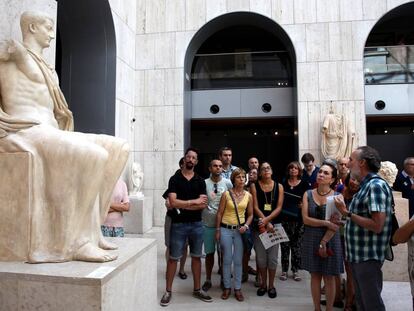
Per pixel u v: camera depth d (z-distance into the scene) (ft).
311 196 11.30
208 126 38.32
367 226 8.04
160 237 24.30
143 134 29.35
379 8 27.66
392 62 28.91
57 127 8.93
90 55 25.13
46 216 7.63
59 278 6.46
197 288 13.15
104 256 7.44
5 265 7.10
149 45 29.76
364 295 8.27
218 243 14.21
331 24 28.02
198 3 29.40
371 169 8.67
